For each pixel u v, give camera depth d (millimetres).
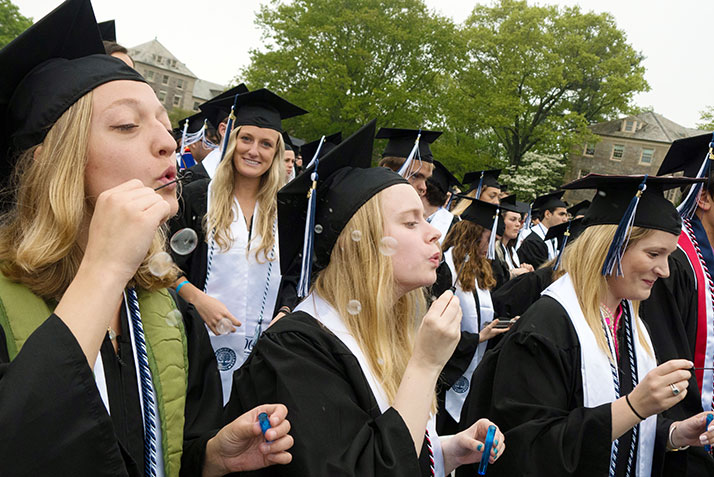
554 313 2258
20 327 1168
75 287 1060
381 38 32281
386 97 30625
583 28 39094
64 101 1191
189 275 3287
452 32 33688
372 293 1546
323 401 1370
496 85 36562
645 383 1837
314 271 1714
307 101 30750
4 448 929
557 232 5148
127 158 1219
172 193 1312
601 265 2301
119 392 1314
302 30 32156
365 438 1322
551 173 36969
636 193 2283
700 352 2914
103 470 1021
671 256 2953
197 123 6254
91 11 1278
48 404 968
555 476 1880
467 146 35812
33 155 1224
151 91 1288
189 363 1561
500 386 2184
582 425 1898
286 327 1536
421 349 1415
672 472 2385
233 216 3340
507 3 38844
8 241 1227
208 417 1537
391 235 1576
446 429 4230
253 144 3438
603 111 40625
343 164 1729
